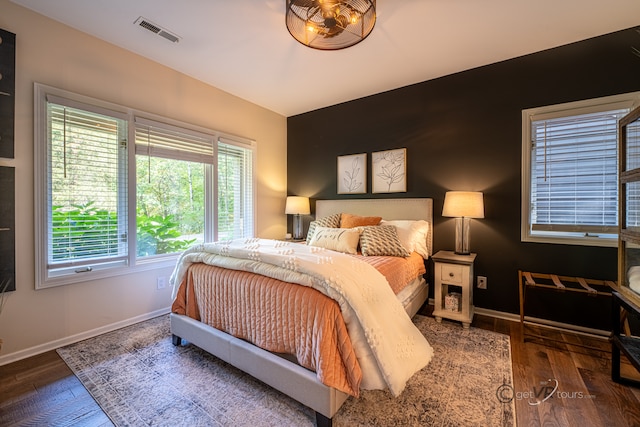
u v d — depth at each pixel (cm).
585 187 236
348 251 256
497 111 268
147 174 268
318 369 129
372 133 345
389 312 151
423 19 205
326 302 135
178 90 286
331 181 382
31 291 197
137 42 237
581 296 236
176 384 165
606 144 227
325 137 387
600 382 167
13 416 141
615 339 164
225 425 134
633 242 157
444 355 197
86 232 227
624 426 133
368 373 132
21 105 193
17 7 191
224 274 183
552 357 194
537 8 193
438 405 147
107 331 235
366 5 171
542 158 253
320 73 290
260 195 384
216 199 325
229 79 304
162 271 276
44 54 202
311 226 325
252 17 205
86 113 225
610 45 222
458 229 273
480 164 277
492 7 192
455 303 257
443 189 297
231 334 177
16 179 191
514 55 255
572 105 236
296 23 182
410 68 279
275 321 151
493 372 177
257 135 377
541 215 254
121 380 168
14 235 190
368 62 267
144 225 266
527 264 256
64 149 214
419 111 311
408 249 267
